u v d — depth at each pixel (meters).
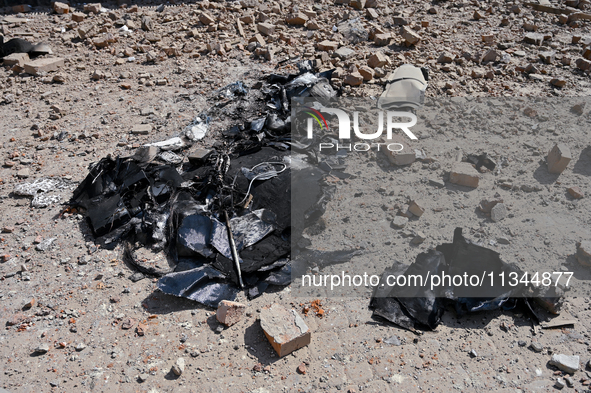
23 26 5.77
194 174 4.32
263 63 5.31
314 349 3.73
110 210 4.14
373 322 3.81
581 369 3.67
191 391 3.62
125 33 5.65
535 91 5.07
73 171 4.43
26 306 3.84
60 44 5.55
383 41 5.54
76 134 4.68
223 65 5.30
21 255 4.04
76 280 3.94
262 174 4.25
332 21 5.84
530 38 5.61
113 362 3.69
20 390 3.62
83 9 6.05
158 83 5.12
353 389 3.63
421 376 3.66
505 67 5.30
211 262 3.97
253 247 4.01
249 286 3.91
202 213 4.12
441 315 3.81
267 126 4.62
